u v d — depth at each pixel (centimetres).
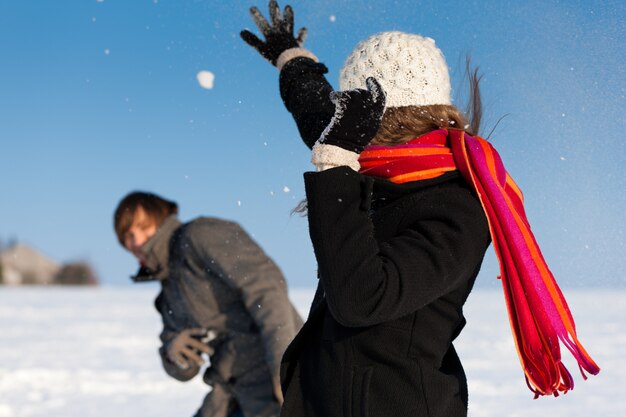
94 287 3641
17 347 980
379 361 148
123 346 990
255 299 276
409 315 147
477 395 585
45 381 704
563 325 149
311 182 141
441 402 146
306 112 174
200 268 287
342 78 163
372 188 143
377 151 152
